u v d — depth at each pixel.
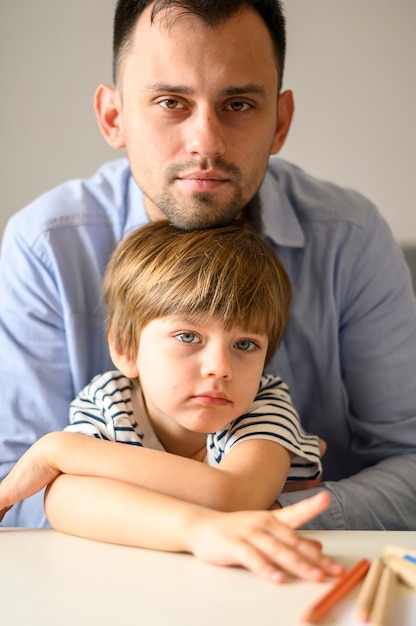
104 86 1.08
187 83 0.88
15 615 0.48
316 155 1.89
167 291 0.82
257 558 0.55
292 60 1.86
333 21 1.84
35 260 1.09
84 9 1.86
